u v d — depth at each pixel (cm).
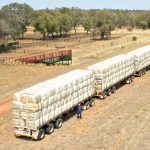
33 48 6975
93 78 2677
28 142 1992
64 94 2231
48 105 2059
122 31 12206
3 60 4706
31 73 3988
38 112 1967
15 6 8981
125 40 8356
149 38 8831
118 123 2325
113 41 8212
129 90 3288
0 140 2020
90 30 11956
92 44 7625
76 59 5312
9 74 3891
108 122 2347
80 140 2022
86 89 2547
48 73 4016
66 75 2470
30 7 9700
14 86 3322
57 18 10331
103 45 7288
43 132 2042
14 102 1977
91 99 2692
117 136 2089
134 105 2769
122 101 2888
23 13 9175
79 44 7644
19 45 7538
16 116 1989
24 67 4338
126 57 3438
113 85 3106
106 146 1934
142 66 3959
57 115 2167
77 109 2448
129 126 2269
